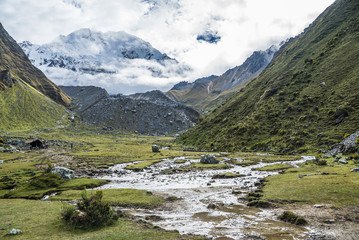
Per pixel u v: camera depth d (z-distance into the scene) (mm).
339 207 25594
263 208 28734
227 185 47594
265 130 131500
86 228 20188
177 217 25984
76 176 64062
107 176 64750
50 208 27391
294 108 134875
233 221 23469
